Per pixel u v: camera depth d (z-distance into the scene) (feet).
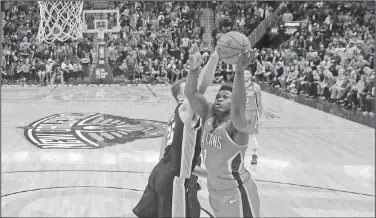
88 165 19.11
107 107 36.40
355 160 20.30
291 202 14.78
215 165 10.15
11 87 53.16
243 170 10.34
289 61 51.90
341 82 38.17
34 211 13.70
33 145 22.88
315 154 21.45
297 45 55.42
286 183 16.87
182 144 10.77
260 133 26.58
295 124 29.40
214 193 10.30
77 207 14.07
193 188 11.51
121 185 16.37
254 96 19.01
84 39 62.39
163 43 61.77
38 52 60.75
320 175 17.95
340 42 48.75
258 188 16.24
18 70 60.13
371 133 26.53
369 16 55.06
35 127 27.68
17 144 23.08
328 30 57.21
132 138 24.64
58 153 21.21
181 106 10.87
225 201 10.11
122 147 22.52
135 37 63.57
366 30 51.62
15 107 36.37
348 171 18.51
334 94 38.96
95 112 33.65
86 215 13.39
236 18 66.90
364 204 14.58
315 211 13.94
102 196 15.15
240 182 10.10
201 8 69.46
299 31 59.77
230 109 9.81
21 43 61.67
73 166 18.94
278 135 26.02
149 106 37.06
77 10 46.47
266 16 65.57
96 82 57.67
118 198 14.94
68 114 32.71
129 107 36.40
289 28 61.87
